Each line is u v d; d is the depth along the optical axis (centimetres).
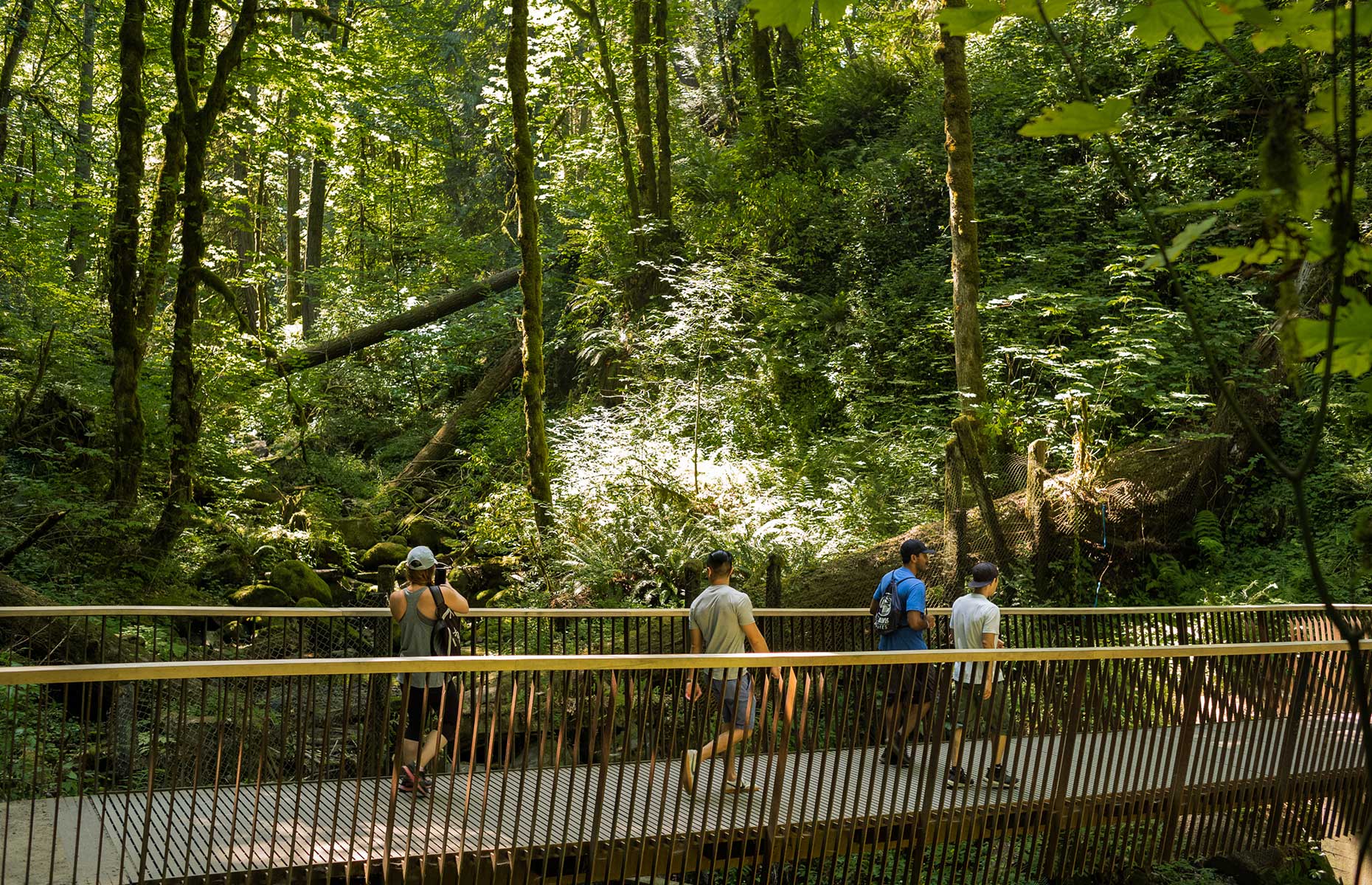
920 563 675
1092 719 637
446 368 2177
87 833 502
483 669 468
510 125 2153
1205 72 1585
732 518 1244
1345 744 690
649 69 2338
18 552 1063
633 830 525
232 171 2589
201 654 662
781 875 536
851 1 145
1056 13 136
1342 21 112
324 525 1477
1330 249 116
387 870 461
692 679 520
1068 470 1194
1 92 1769
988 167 1727
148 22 1684
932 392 1553
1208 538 1127
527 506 1309
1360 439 1153
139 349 1273
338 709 772
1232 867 710
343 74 1550
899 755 552
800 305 1709
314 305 2614
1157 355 1262
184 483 1272
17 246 1549
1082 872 608
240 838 498
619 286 1934
